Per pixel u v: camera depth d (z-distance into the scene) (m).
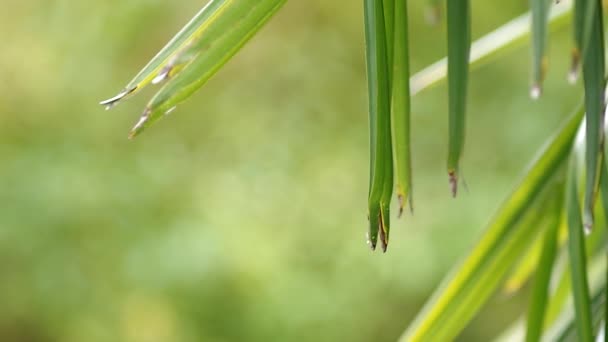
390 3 2.00
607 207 2.15
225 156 8.09
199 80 1.96
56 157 7.68
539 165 2.47
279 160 8.04
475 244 2.48
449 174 2.04
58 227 7.45
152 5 7.93
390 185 1.96
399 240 7.53
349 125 8.40
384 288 7.57
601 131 2.02
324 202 7.90
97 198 7.52
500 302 8.04
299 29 8.66
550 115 7.71
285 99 8.45
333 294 7.56
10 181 7.50
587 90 2.02
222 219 7.55
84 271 7.45
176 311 7.39
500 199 7.54
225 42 1.96
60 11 8.00
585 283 2.22
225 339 7.42
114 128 7.92
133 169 7.73
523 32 2.71
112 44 7.96
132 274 7.34
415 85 2.69
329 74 8.52
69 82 7.96
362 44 8.57
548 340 2.48
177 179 7.82
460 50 2.04
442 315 2.47
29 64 7.97
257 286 7.41
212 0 1.97
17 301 7.42
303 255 7.69
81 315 7.45
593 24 2.02
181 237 7.40
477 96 7.98
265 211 7.72
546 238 2.46
